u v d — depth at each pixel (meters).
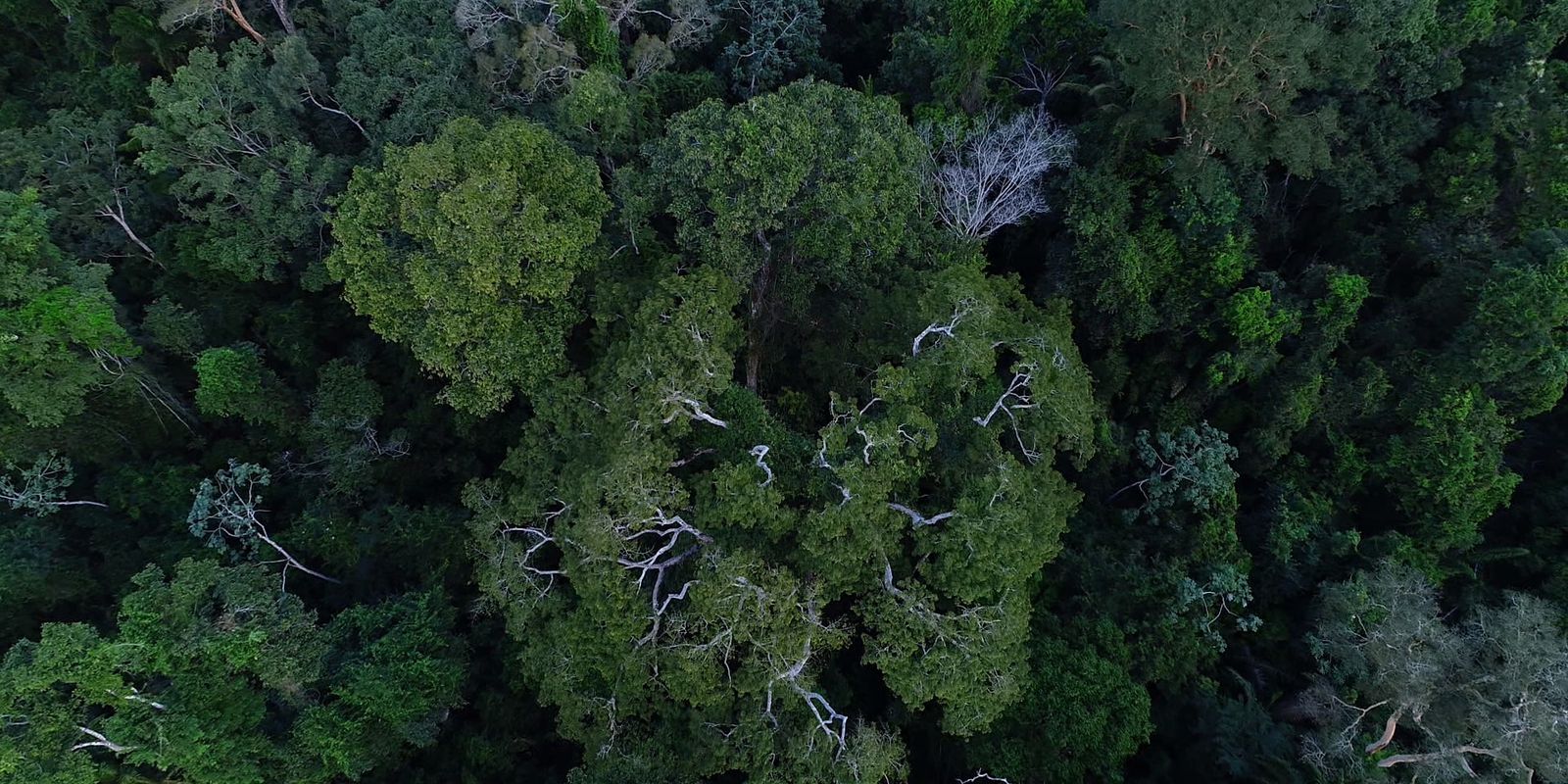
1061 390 18.91
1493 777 17.58
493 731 19.95
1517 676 17.47
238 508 21.33
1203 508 22.56
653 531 16.25
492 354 18.95
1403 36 23.06
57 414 19.48
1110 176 23.58
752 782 15.52
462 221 17.66
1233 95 21.30
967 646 15.34
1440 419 21.84
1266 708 20.73
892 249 20.00
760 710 16.17
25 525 20.64
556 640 17.55
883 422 16.52
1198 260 24.06
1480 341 21.47
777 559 16.84
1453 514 22.00
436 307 18.42
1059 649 18.59
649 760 16.58
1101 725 17.48
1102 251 23.61
